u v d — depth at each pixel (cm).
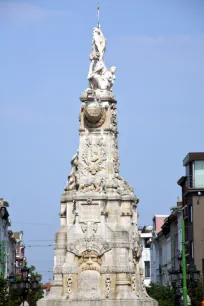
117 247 8069
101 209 8125
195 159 12294
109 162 8250
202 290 9538
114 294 8000
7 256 15088
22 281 8225
